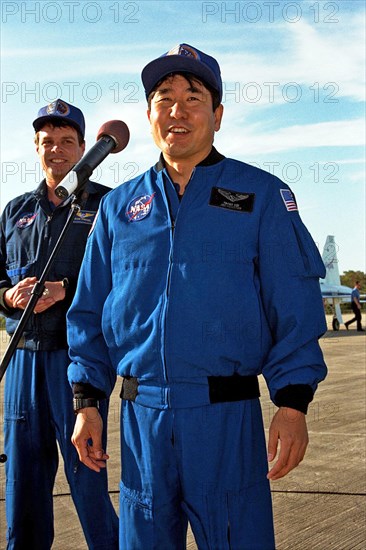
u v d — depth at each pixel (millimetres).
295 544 3143
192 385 1790
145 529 1835
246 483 1791
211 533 1768
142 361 1845
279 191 1900
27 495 2715
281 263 1830
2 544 3117
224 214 1853
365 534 3250
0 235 2990
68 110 2887
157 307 1839
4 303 2754
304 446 1761
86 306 2076
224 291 1799
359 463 4500
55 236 2814
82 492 2650
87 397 2031
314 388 1815
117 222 2000
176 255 1846
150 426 1826
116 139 2230
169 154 1922
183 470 1778
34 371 2684
